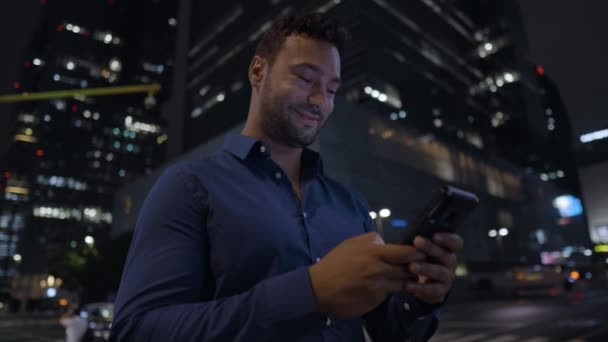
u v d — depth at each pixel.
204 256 0.87
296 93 1.02
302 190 1.11
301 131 1.06
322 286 0.60
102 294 38.66
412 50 46.75
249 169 1.00
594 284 38.03
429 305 0.86
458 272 35.25
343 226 1.12
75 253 43.28
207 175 0.94
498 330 11.46
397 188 32.75
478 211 42.53
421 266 0.54
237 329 0.62
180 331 0.64
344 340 0.96
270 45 1.09
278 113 1.04
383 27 42.62
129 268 0.80
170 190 0.89
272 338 0.62
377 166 31.89
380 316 1.05
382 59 39.94
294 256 0.90
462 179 42.56
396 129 36.03
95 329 11.20
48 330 22.88
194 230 0.86
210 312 0.65
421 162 37.34
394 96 39.62
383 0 44.66
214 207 0.88
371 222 1.44
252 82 1.18
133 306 0.72
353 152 30.52
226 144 1.11
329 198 1.21
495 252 41.72
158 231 0.82
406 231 0.59
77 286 42.91
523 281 30.62
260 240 0.87
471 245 38.84
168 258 0.78
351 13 40.09
